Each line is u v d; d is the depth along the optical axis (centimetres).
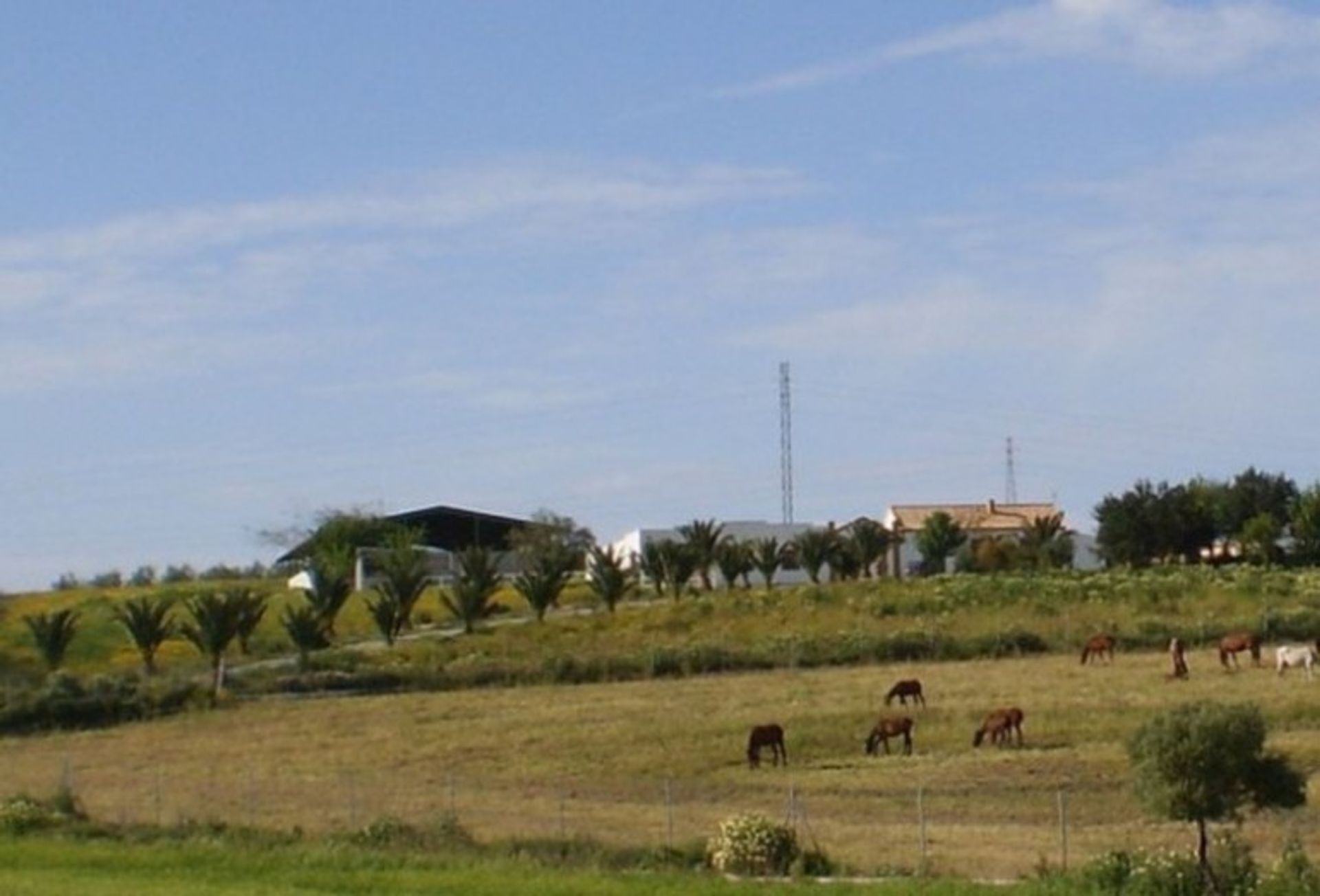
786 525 15000
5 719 8294
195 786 6181
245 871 3962
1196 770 3356
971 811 4944
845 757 6269
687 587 12800
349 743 7156
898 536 13738
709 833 4428
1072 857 3938
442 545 15950
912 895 3381
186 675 9300
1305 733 5966
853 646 9050
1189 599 10188
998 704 7062
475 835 4550
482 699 8350
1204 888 3303
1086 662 8375
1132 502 13762
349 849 4162
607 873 3772
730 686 8281
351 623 11662
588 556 13650
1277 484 14212
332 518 15612
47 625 10412
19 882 3856
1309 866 3341
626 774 6112
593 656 9144
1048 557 13688
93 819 5034
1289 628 9075
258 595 11994
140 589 14188
